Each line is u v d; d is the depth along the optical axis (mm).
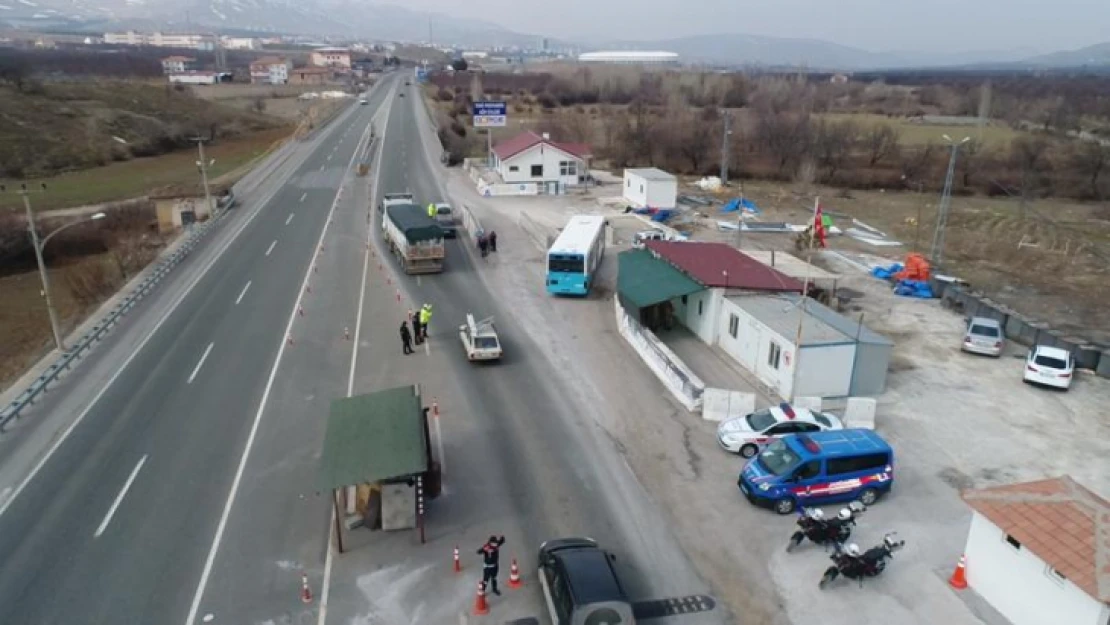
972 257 54094
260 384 29938
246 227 57062
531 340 35000
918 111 150125
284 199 67312
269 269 46125
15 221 55156
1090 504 16906
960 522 21391
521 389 29656
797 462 21547
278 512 21531
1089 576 15312
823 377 28672
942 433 26594
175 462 24094
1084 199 80000
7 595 18141
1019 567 17016
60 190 76375
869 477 22062
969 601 18078
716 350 34125
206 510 21594
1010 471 24203
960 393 29875
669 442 25656
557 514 21484
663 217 61219
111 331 35781
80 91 116750
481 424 26734
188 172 88875
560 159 74062
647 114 122188
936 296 42344
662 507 21906
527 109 144125
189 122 120438
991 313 37750
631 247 52219
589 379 30688
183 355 32875
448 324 36969
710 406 27156
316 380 30344
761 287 33812
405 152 94125
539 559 18969
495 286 43406
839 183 83875
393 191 71438
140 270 47844
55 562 19328
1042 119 132125
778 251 50969
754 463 22562
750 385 30297
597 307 39938
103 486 22734
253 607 17812
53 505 21781
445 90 175500
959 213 69938
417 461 19594
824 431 23844
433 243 44969
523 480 23203
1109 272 50469
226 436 25781
